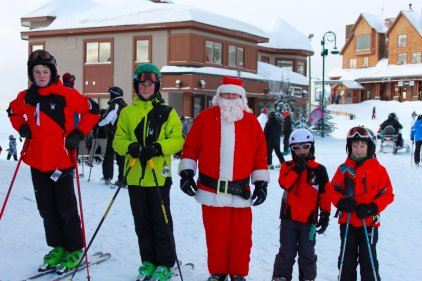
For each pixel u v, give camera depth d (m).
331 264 4.09
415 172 11.55
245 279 3.44
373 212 3.18
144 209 3.53
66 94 3.55
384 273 3.86
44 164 3.46
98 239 4.50
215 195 3.38
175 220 5.60
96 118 3.66
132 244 4.37
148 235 3.54
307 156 3.50
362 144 3.40
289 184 3.43
